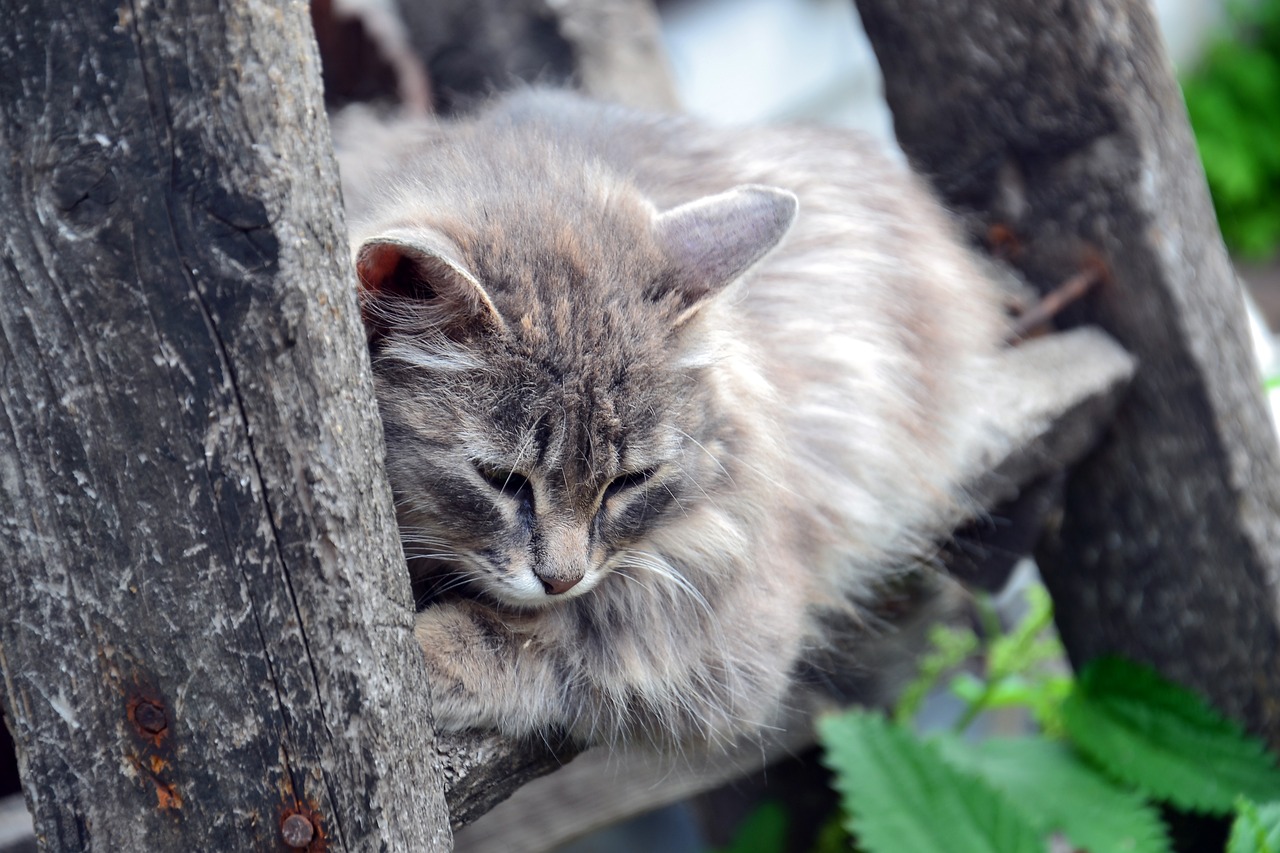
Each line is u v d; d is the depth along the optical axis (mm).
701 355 1655
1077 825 1793
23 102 1517
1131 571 1855
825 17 3289
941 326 1807
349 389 1549
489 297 1618
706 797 2025
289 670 1550
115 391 1531
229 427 1535
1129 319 1823
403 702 1570
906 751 1765
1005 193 1844
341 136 1819
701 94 3178
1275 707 1835
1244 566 1824
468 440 1626
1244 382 1826
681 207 1672
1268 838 1729
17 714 1553
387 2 2244
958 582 1865
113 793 1555
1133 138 1798
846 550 1761
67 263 1524
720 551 1679
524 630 1656
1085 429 1817
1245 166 3969
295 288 1533
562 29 2014
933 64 1835
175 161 1521
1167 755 1808
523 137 1713
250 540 1542
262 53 1521
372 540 1558
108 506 1538
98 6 1512
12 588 1544
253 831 1557
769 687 1695
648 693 1673
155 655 1546
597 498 1646
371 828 1562
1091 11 1786
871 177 1823
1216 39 4211
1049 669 2197
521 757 1655
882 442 1763
